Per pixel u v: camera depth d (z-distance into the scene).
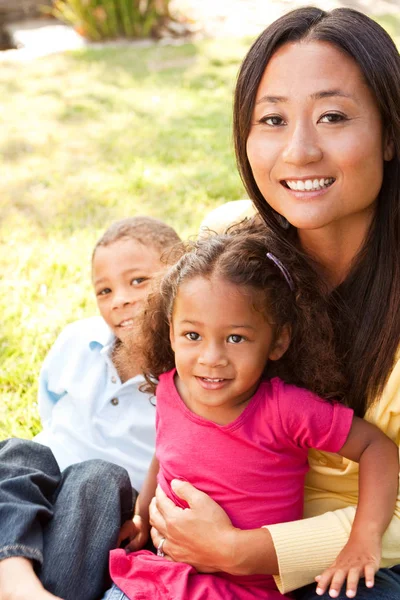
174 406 1.99
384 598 1.75
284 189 1.82
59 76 7.96
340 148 1.71
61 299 3.61
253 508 1.87
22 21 10.23
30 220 4.50
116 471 2.07
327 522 1.79
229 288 1.83
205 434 1.90
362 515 1.76
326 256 1.94
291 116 1.76
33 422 2.80
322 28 1.73
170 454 1.95
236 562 1.77
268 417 1.87
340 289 1.93
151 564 1.86
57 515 1.97
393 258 1.83
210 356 1.83
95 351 2.44
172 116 6.53
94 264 2.41
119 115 6.64
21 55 8.95
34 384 3.00
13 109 6.96
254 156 1.84
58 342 2.52
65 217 4.54
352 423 1.84
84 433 2.35
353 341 1.89
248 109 1.83
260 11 10.09
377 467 1.80
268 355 1.91
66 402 2.45
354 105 1.71
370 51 1.71
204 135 5.96
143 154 5.57
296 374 1.93
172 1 10.15
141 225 2.45
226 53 8.45
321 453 1.93
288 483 1.89
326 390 1.88
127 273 2.35
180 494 1.87
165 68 8.03
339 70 1.71
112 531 1.97
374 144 1.73
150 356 2.12
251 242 1.92
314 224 1.79
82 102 7.05
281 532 1.78
